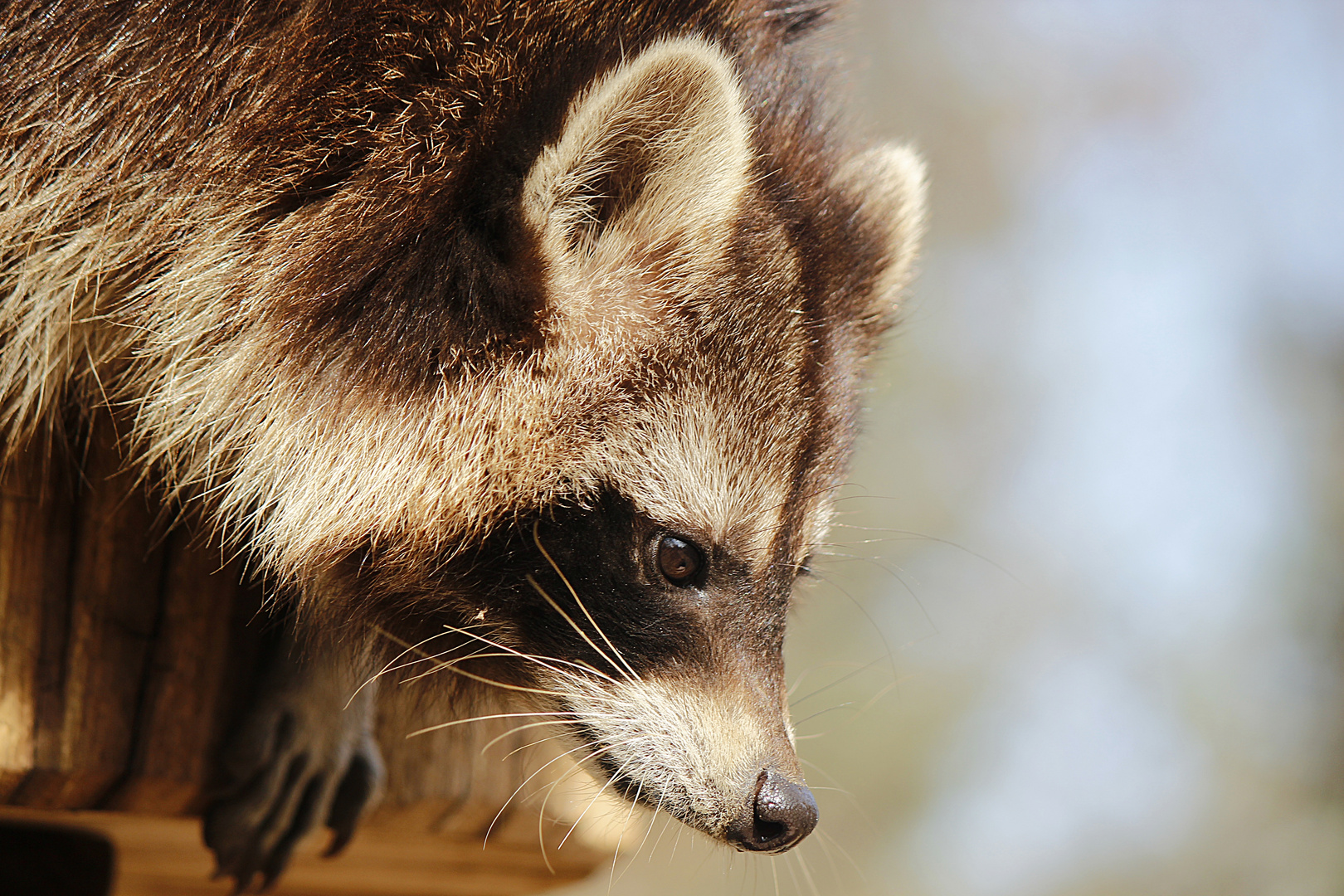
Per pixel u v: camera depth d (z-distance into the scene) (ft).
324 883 11.57
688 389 11.09
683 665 11.14
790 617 11.39
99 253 11.05
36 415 11.07
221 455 11.10
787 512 11.14
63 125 11.04
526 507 11.09
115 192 11.04
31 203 11.04
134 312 11.07
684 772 11.14
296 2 11.06
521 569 11.12
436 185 11.05
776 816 11.12
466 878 11.53
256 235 11.05
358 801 11.22
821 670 20.24
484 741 11.30
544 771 11.35
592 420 11.09
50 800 11.09
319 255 11.04
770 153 11.14
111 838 11.39
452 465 11.07
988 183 24.04
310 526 11.08
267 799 11.16
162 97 11.05
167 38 11.05
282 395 11.06
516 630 11.15
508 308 11.07
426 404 11.07
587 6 11.10
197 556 11.12
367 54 11.05
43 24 11.04
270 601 11.12
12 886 11.34
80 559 11.08
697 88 11.05
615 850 11.42
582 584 11.12
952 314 23.15
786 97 11.21
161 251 11.05
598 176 11.07
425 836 11.34
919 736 20.66
